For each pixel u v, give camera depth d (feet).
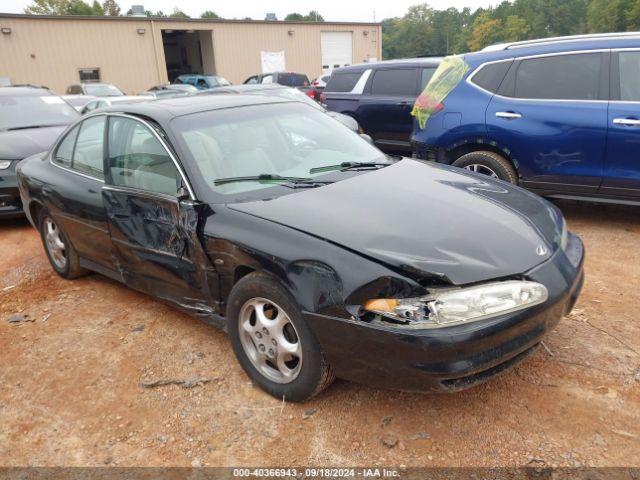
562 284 8.92
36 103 28.25
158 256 11.69
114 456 8.95
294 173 11.75
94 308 14.29
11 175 21.95
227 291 10.50
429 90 20.72
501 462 8.21
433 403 9.58
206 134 11.78
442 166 13.12
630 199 17.04
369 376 8.46
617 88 16.84
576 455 8.25
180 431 9.39
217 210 10.36
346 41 115.75
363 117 31.07
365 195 10.40
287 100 14.30
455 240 8.76
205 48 105.70
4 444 9.44
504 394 9.71
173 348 12.00
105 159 13.03
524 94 18.44
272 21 105.50
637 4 261.24
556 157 17.81
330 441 8.87
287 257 8.89
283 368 9.68
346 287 8.23
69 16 86.48
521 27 370.73
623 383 9.82
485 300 8.01
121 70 92.89
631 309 12.53
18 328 13.51
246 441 9.02
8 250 20.22
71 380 11.13
